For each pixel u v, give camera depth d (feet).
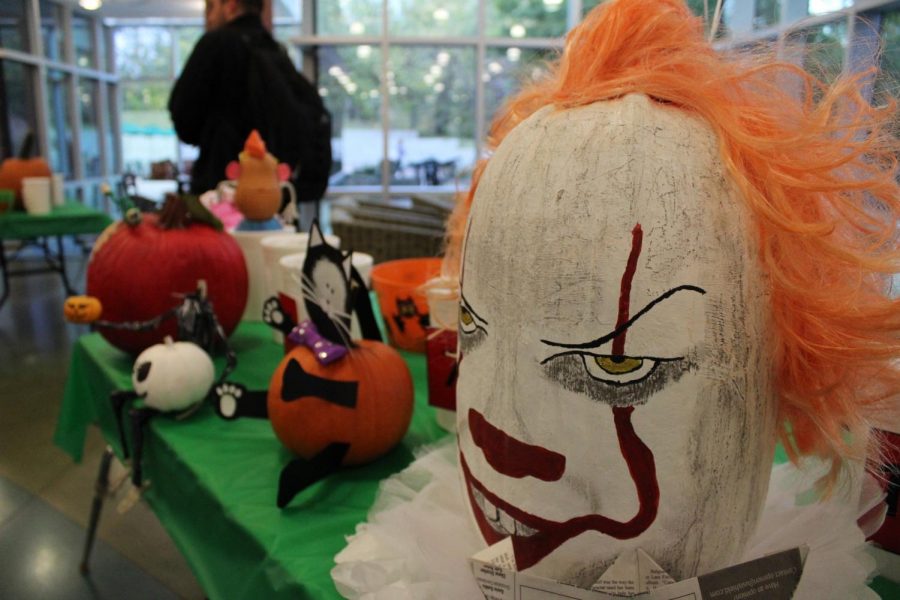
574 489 1.52
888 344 1.49
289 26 18.67
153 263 3.66
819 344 1.52
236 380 3.58
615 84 1.64
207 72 6.18
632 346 1.44
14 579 4.74
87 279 3.86
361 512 2.36
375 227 6.47
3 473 6.07
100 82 19.67
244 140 6.40
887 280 1.60
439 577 1.81
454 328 2.72
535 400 1.52
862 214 1.58
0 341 9.55
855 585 1.76
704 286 1.44
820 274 1.54
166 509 2.97
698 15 1.75
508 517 1.62
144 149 21.54
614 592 1.55
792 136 1.53
